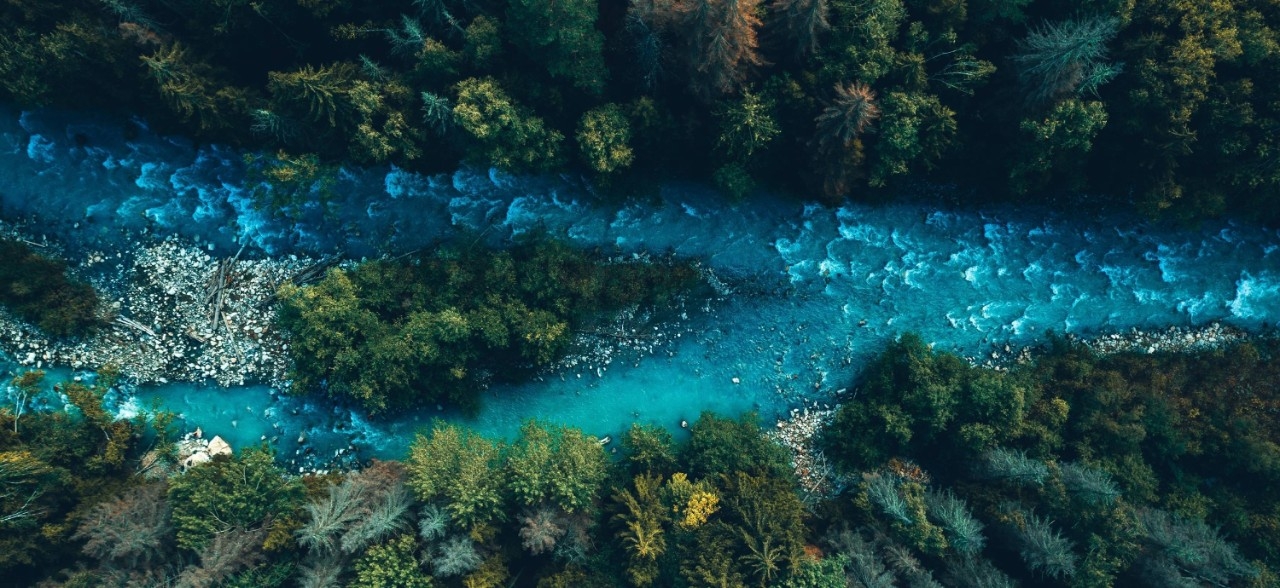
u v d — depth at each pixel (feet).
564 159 145.89
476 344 150.41
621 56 135.74
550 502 132.05
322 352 143.84
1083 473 135.85
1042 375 154.71
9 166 149.89
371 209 155.12
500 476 130.41
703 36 123.24
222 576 118.83
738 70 131.34
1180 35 133.69
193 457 147.54
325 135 139.33
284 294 145.89
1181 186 144.25
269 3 127.24
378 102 131.03
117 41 129.59
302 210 153.17
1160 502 142.61
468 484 125.39
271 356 152.56
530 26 123.54
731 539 128.77
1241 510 140.56
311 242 154.71
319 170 145.18
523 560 136.36
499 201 157.58
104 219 151.64
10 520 122.01
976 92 143.54
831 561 129.08
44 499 127.85
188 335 151.43
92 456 138.00
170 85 128.47
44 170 150.71
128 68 133.49
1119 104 138.82
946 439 147.54
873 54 130.52
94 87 138.31
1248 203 150.92
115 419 147.74
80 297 147.95
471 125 126.82
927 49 137.39
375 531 120.57
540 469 130.62
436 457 130.52
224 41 133.39
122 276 151.23
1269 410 149.79
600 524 136.87
